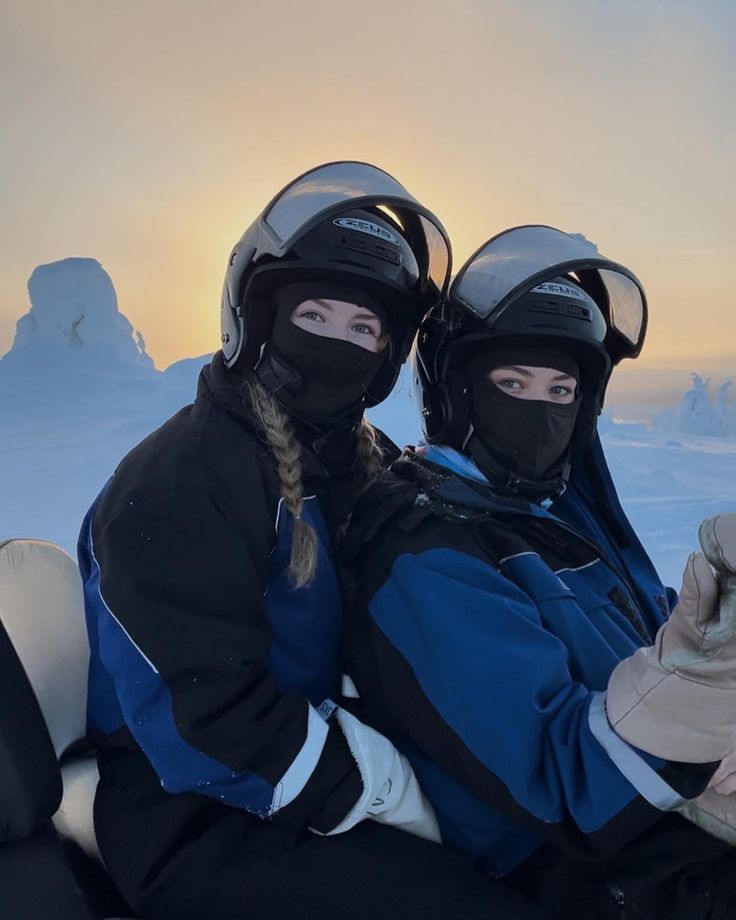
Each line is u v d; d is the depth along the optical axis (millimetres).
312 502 1196
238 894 960
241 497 1060
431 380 1353
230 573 1006
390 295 1209
